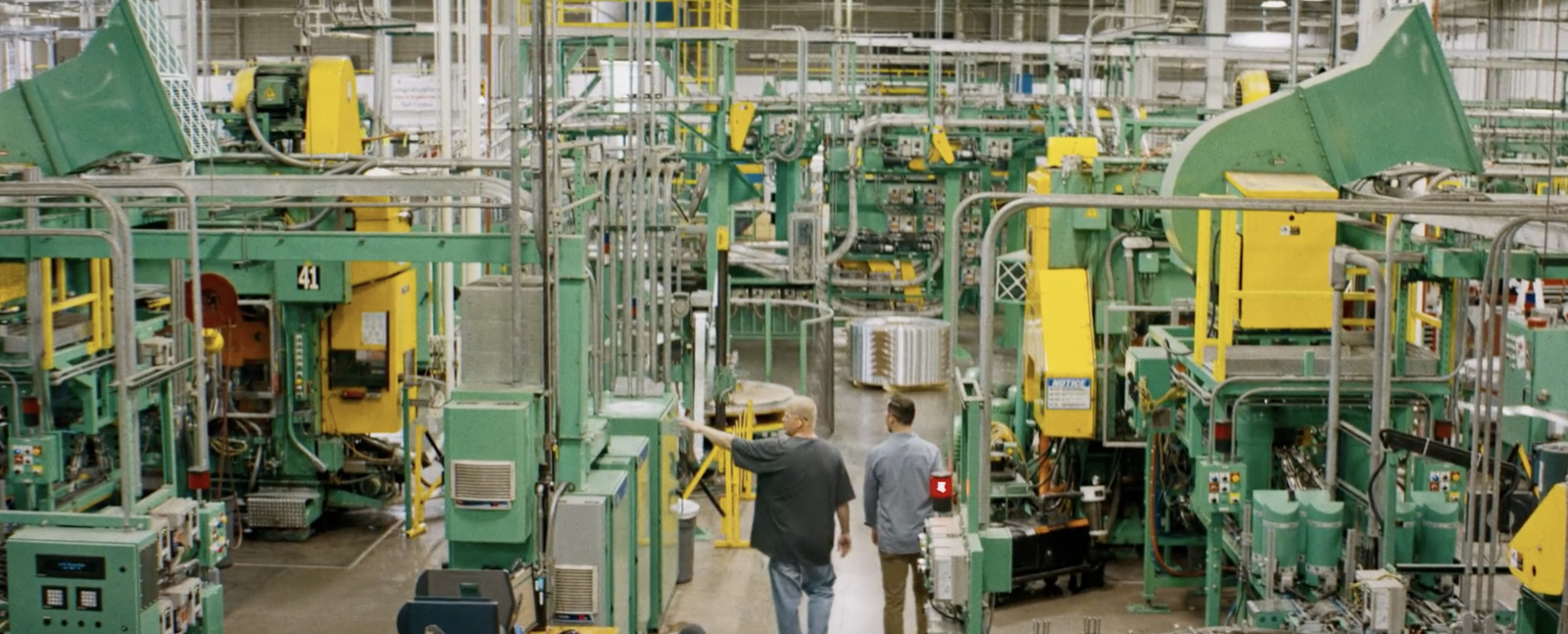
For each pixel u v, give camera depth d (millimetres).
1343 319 7922
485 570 6406
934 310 21641
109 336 7906
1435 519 7535
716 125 18094
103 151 8508
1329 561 7129
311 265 10891
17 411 7340
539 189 7113
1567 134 16672
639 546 8477
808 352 20047
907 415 8344
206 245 7664
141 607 6688
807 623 8898
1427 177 9125
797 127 17812
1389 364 6758
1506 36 21625
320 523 11914
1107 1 26062
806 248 17109
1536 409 9453
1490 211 5984
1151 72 23219
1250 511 7684
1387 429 6789
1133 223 10305
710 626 9328
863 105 19359
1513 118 16078
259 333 11367
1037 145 20031
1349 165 8430
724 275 12492
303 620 9555
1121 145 14469
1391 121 8438
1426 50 8391
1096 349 10398
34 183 6582
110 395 7914
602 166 9297
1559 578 5758
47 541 6645
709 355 12945
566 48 18219
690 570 10219
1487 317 7551
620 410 9164
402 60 28141
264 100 10984
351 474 11789
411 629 6094
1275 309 7926
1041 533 9742
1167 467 9641
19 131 8336
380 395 11453
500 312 7262
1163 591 10078
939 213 21359
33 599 6672
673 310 11469
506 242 7473
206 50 16422
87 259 7695
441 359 13336
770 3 27562
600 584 7301
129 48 8438
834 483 8180
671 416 9445
